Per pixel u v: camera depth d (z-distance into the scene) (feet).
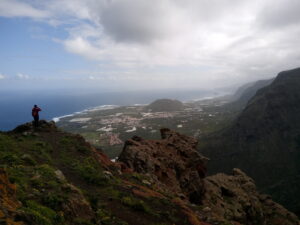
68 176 66.03
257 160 556.92
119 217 52.49
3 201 33.91
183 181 125.08
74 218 42.45
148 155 122.21
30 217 33.47
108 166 91.91
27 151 73.00
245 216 133.90
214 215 81.35
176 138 154.51
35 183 48.65
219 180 161.07
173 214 63.46
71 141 95.40
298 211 324.60
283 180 451.12
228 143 644.69
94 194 59.47
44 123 108.58
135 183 85.51
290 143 593.01
